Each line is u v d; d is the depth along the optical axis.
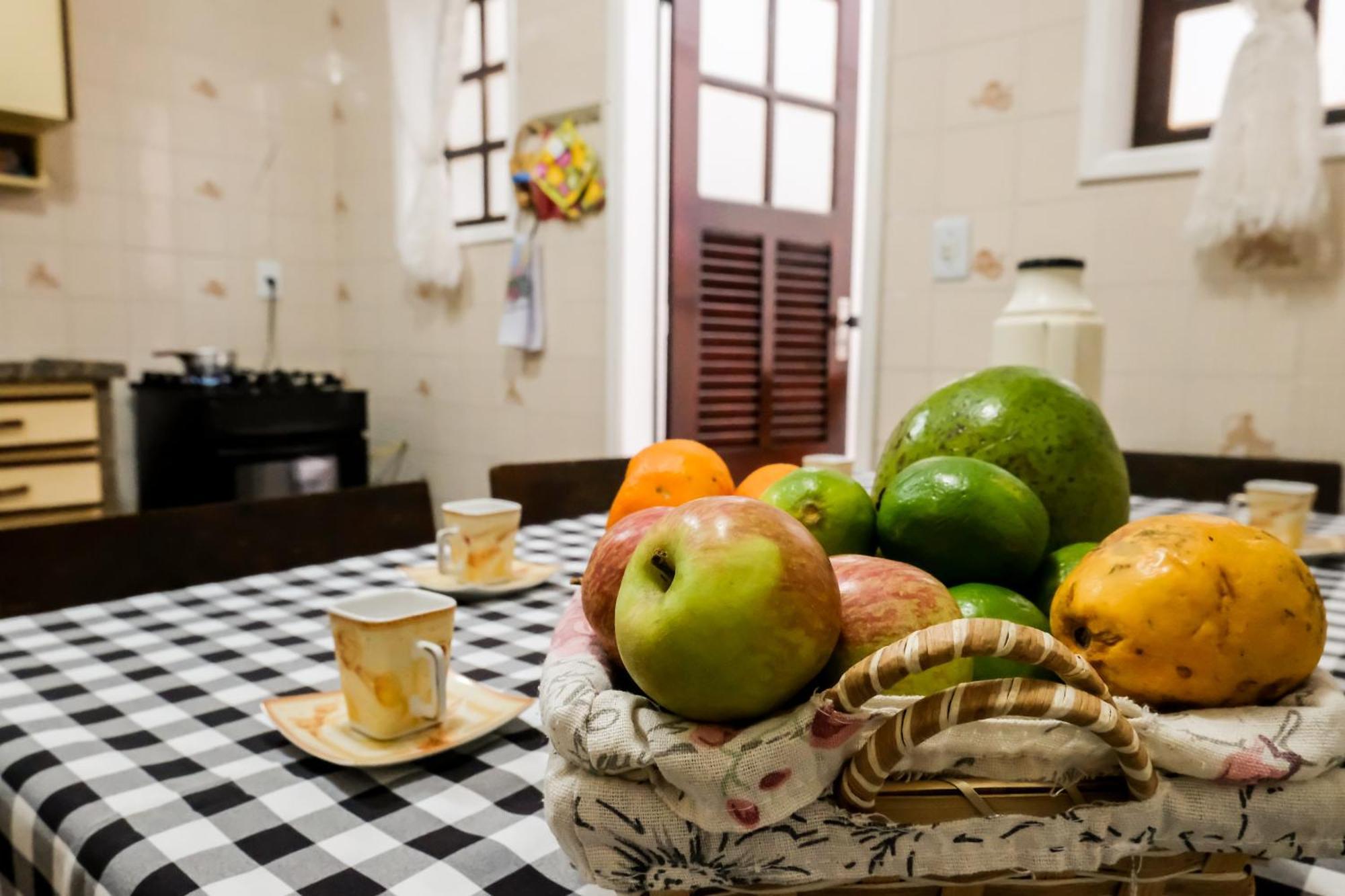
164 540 0.92
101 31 2.55
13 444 2.08
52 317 2.51
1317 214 1.34
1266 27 1.35
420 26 2.56
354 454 2.65
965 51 1.70
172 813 0.42
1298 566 0.34
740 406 2.37
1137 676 0.34
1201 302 1.49
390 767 0.48
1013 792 0.29
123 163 2.62
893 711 0.28
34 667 0.62
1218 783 0.29
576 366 2.38
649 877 0.30
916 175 1.79
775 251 2.39
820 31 2.49
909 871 0.30
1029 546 0.42
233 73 2.84
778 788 0.28
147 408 2.52
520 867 0.38
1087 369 1.15
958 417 0.50
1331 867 0.39
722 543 0.30
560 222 2.38
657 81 2.26
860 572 0.36
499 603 0.81
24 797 0.45
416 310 2.87
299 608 0.77
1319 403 1.39
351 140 3.03
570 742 0.30
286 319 3.04
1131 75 1.56
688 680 0.29
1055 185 1.62
